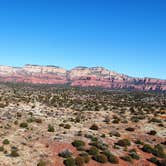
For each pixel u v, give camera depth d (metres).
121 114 93.69
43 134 49.72
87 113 90.56
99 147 44.53
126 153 44.38
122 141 49.28
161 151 47.06
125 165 39.25
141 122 75.94
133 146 49.41
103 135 53.59
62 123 63.75
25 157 36.72
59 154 39.34
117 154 42.91
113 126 68.75
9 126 52.84
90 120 75.81
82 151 41.75
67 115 82.00
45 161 36.25
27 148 40.34
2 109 78.50
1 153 36.75
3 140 42.34
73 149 42.44
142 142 52.56
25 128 53.12
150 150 46.75
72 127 60.47
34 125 57.31
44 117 71.75
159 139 58.34
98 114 89.38
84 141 47.34
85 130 58.84
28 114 73.25
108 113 93.75
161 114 97.44
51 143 44.44
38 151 39.72
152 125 72.12
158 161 41.88
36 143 43.50
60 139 46.97
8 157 35.72
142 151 47.16
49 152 39.97
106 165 37.97
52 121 66.12
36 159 36.62
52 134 50.41
